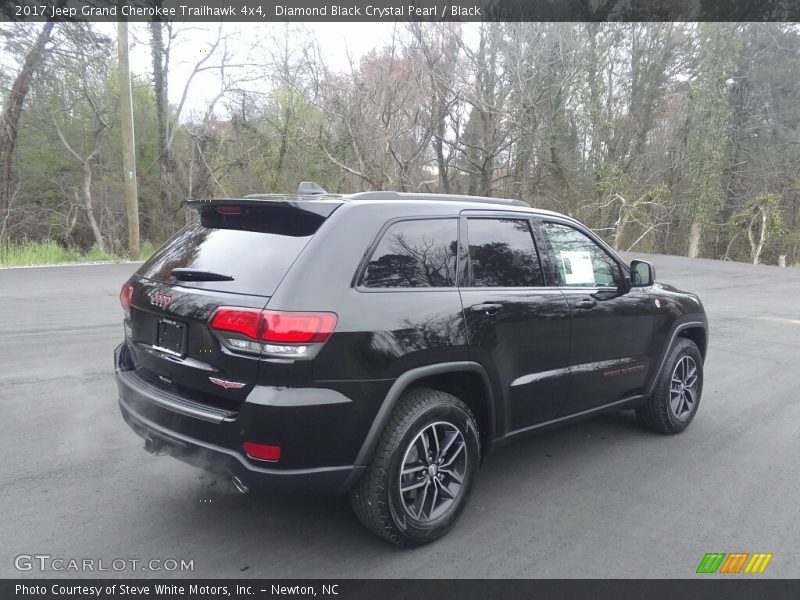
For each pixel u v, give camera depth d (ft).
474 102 72.18
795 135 111.75
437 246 11.41
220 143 85.40
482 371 11.47
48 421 16.06
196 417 9.77
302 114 78.95
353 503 10.41
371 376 9.82
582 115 88.22
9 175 74.13
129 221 57.00
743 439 16.69
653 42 100.22
